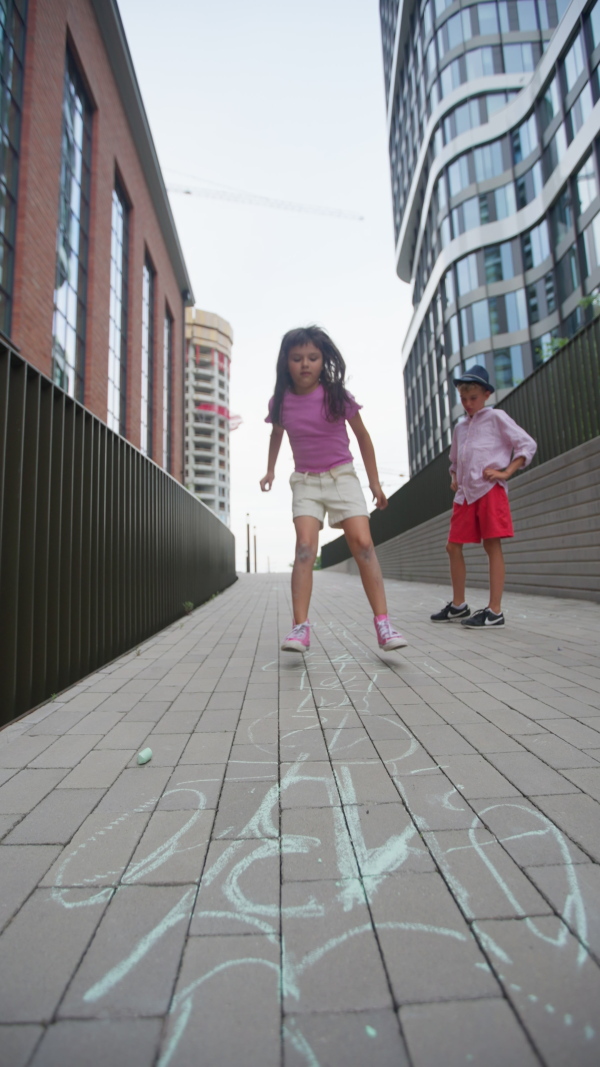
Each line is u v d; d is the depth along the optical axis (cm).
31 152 1017
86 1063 79
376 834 139
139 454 473
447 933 104
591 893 115
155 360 2048
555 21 2727
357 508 327
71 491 322
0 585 248
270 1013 87
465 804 154
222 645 425
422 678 290
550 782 165
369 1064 78
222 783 171
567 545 607
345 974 94
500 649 357
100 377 1413
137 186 1783
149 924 108
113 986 93
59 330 1203
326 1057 79
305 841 137
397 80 3775
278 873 124
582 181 2023
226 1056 80
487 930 104
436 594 827
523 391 719
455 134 2728
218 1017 86
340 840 137
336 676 301
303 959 98
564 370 620
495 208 2556
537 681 277
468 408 449
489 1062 78
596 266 1961
